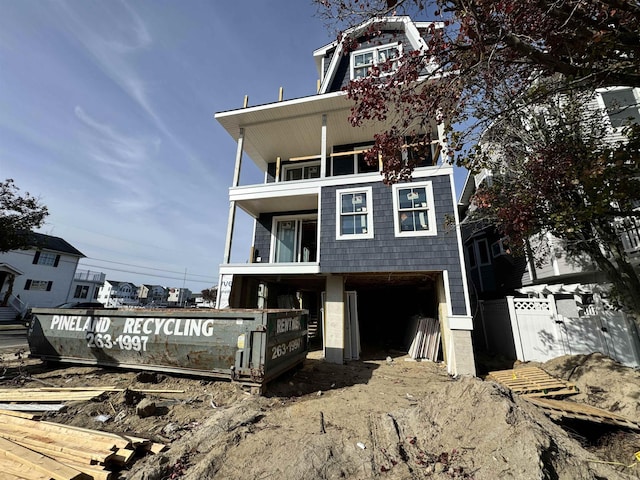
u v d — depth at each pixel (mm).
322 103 9945
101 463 3039
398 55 4066
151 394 5258
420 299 13617
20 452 3160
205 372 5660
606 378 5871
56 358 6801
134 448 3355
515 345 8461
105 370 6539
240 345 5473
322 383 6465
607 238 5754
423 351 9664
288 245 11922
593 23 2783
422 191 8719
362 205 9156
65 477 2740
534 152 5473
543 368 7434
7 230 13227
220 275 9672
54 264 26781
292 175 13172
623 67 2973
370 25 3992
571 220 4910
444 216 8344
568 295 8180
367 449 3387
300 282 12430
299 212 11977
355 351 9531
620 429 4395
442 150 4461
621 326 7113
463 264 7941
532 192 5203
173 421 4250
